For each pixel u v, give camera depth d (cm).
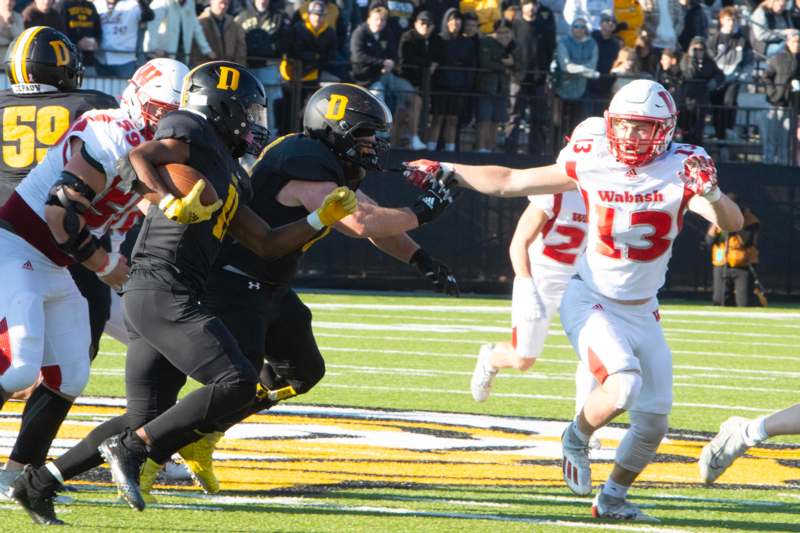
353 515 1622
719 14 6938
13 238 1612
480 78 5944
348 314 5072
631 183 1748
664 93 1727
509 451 2216
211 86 1574
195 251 1558
